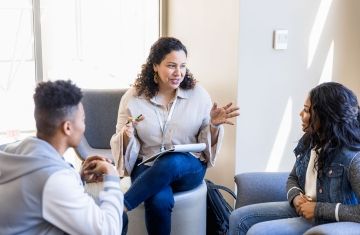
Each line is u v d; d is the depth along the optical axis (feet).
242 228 6.86
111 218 4.72
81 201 4.48
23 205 4.32
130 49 13.07
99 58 13.03
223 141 9.85
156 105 8.21
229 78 9.43
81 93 4.91
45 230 4.46
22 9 11.69
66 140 4.85
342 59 10.07
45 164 4.42
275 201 7.54
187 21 11.13
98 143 10.94
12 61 12.12
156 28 12.55
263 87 9.38
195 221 8.13
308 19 9.52
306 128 6.47
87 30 12.75
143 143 8.20
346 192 5.98
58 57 12.21
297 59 9.58
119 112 8.43
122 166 7.98
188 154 7.91
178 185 7.86
